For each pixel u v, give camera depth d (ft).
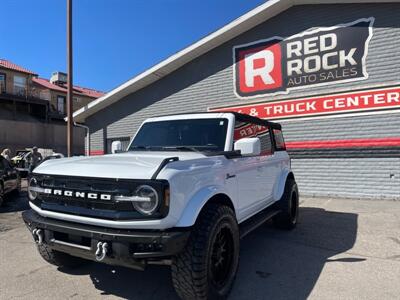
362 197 32.24
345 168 33.14
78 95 138.72
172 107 45.24
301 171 35.53
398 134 30.63
